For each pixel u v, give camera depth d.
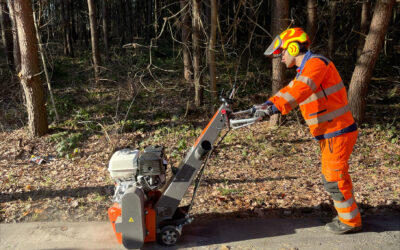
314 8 11.84
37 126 7.93
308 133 8.02
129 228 3.24
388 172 5.66
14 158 6.70
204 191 4.95
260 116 3.12
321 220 3.96
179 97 11.32
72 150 7.16
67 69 15.17
